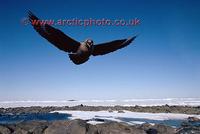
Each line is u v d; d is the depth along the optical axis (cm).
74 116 4572
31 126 2191
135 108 5578
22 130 2098
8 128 2092
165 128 2375
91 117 4328
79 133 2036
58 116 4669
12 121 3975
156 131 2320
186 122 3462
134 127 2186
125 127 2167
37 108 6278
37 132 2105
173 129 2405
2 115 4984
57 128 2094
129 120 3872
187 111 4941
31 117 4612
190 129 2581
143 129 2275
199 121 3591
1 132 2053
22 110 5909
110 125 2178
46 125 2209
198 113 4716
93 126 2112
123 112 5084
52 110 5869
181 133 2414
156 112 4972
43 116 4744
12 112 5566
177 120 3859
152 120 3888
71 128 2073
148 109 5278
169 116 4362
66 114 4981
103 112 5238
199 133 2442
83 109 5950
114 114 4797
